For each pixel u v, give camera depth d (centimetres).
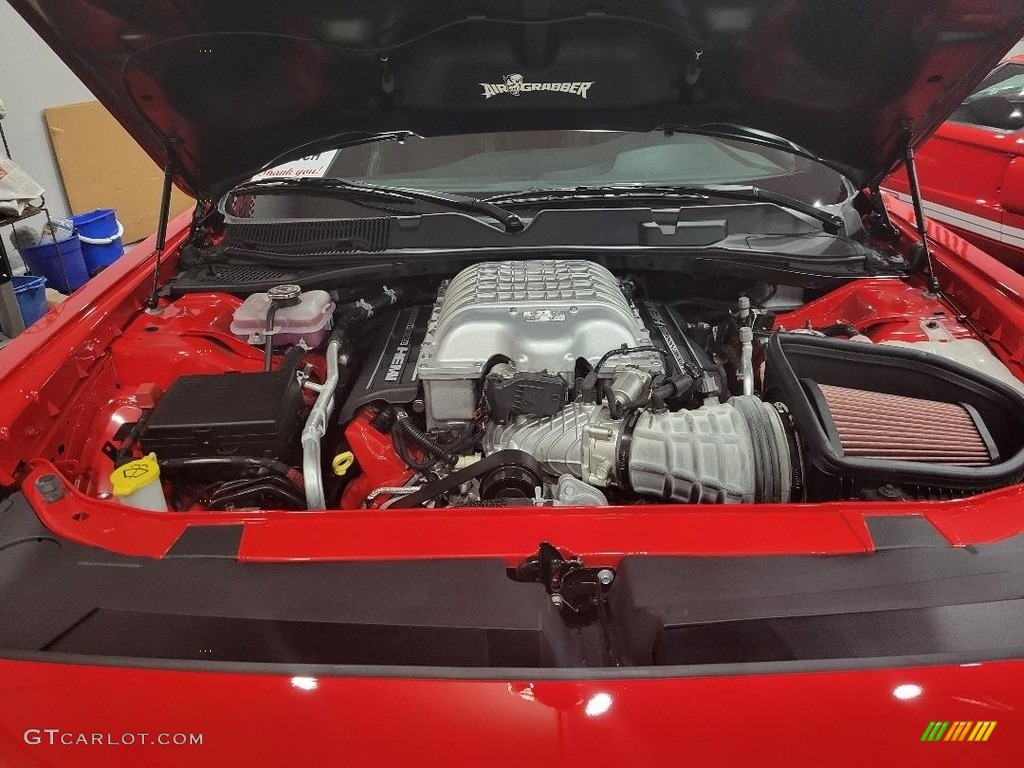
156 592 111
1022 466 129
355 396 172
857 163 206
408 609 107
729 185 220
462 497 154
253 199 230
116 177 611
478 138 234
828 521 120
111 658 102
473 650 104
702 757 93
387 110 189
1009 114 415
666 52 171
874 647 102
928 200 459
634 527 120
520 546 118
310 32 163
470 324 168
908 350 153
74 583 113
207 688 99
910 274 209
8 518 127
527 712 95
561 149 234
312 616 107
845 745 94
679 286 225
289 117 189
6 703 100
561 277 182
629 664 106
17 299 454
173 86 174
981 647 101
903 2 151
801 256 203
